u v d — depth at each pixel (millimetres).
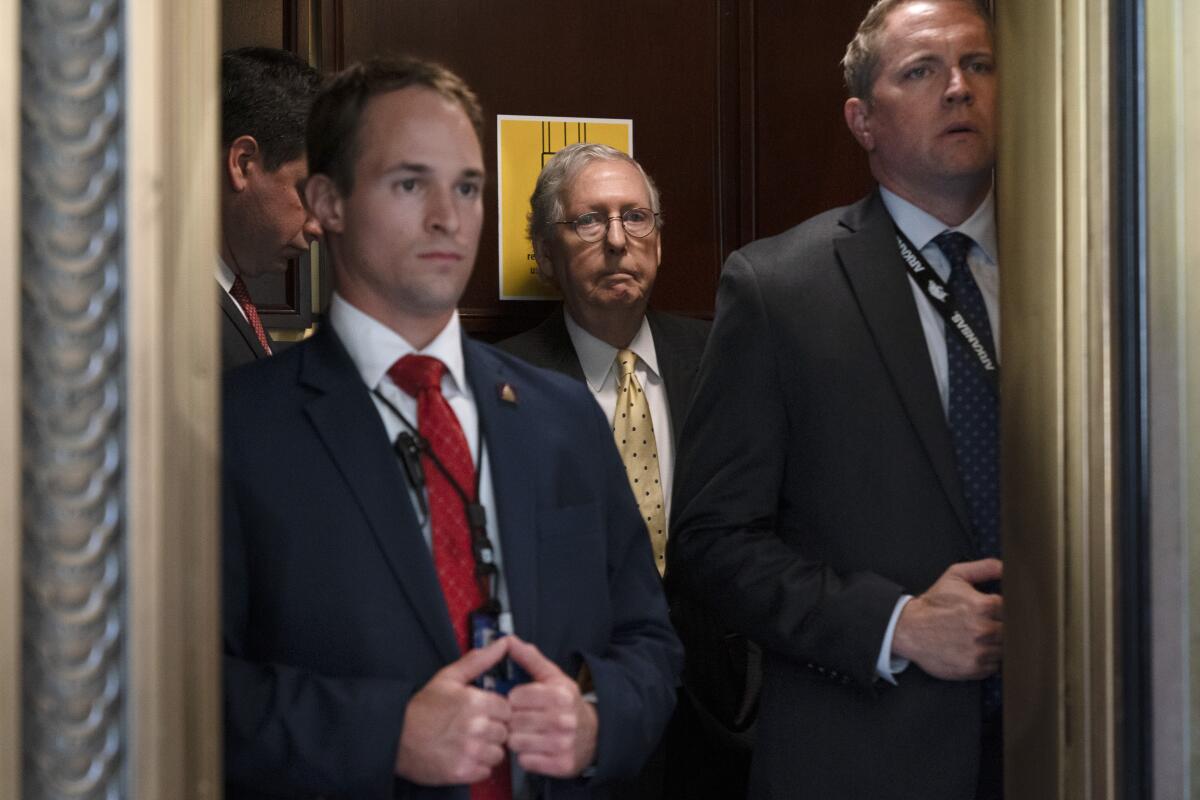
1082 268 1603
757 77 3514
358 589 1604
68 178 1271
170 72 1312
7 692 1233
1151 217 1584
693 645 2877
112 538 1281
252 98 2533
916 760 1996
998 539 2039
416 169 1663
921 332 2080
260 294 3197
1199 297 1571
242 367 1709
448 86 1721
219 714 1345
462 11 3338
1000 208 1698
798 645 2012
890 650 1966
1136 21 1593
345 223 1700
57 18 1270
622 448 2990
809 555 2084
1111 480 1589
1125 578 1586
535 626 1661
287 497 1616
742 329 2135
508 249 3348
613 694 1658
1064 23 1624
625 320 3057
